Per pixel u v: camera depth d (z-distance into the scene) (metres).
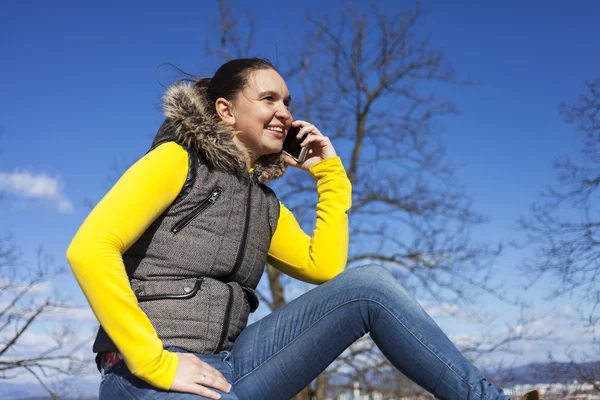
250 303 1.94
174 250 1.74
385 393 11.45
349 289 1.84
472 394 1.67
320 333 1.87
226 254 1.79
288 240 2.18
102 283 1.52
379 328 1.81
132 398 1.62
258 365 1.87
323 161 2.30
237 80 1.99
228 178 1.83
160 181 1.68
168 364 1.56
